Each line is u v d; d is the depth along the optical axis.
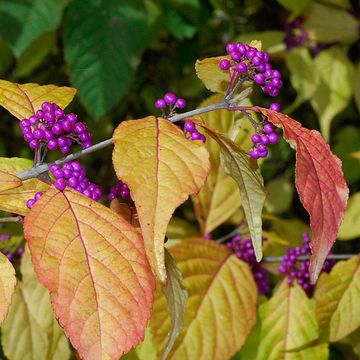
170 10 0.95
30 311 0.68
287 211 1.18
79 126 0.52
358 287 0.72
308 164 0.47
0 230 0.71
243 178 0.51
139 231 0.49
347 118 1.20
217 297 0.70
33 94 0.56
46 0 0.84
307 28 1.00
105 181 1.16
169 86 1.18
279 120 0.49
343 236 0.93
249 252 0.74
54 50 1.14
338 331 0.72
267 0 1.12
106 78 0.88
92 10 0.88
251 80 0.54
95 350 0.45
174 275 0.52
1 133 1.22
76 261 0.46
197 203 0.77
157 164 0.46
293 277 0.74
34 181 0.55
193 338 0.69
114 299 0.46
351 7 1.01
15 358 0.68
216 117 0.71
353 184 1.21
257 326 0.74
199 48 1.15
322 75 0.99
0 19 0.83
